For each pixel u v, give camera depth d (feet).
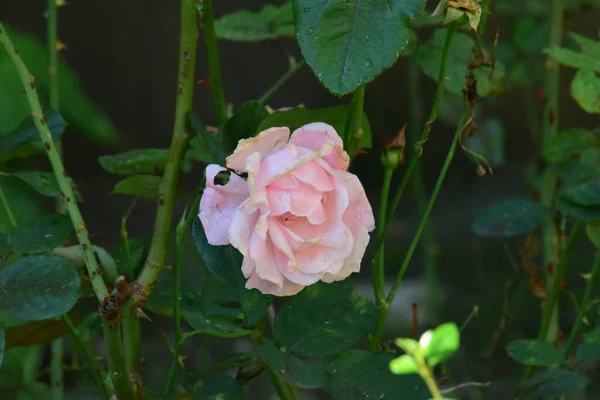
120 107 19.33
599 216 6.06
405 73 17.56
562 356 5.95
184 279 5.94
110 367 5.67
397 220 15.08
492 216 6.20
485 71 6.17
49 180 5.90
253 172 5.42
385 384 5.63
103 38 19.11
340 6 5.49
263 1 17.90
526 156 16.99
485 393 7.68
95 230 17.07
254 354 5.82
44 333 6.00
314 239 5.46
